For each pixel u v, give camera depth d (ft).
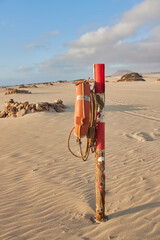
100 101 12.04
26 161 22.72
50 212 13.44
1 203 14.67
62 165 21.36
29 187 16.94
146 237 10.71
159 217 12.23
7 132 35.22
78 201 14.64
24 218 12.84
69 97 89.97
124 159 22.38
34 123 40.29
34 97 93.97
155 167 19.92
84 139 30.48
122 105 64.85
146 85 172.86
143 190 15.60
